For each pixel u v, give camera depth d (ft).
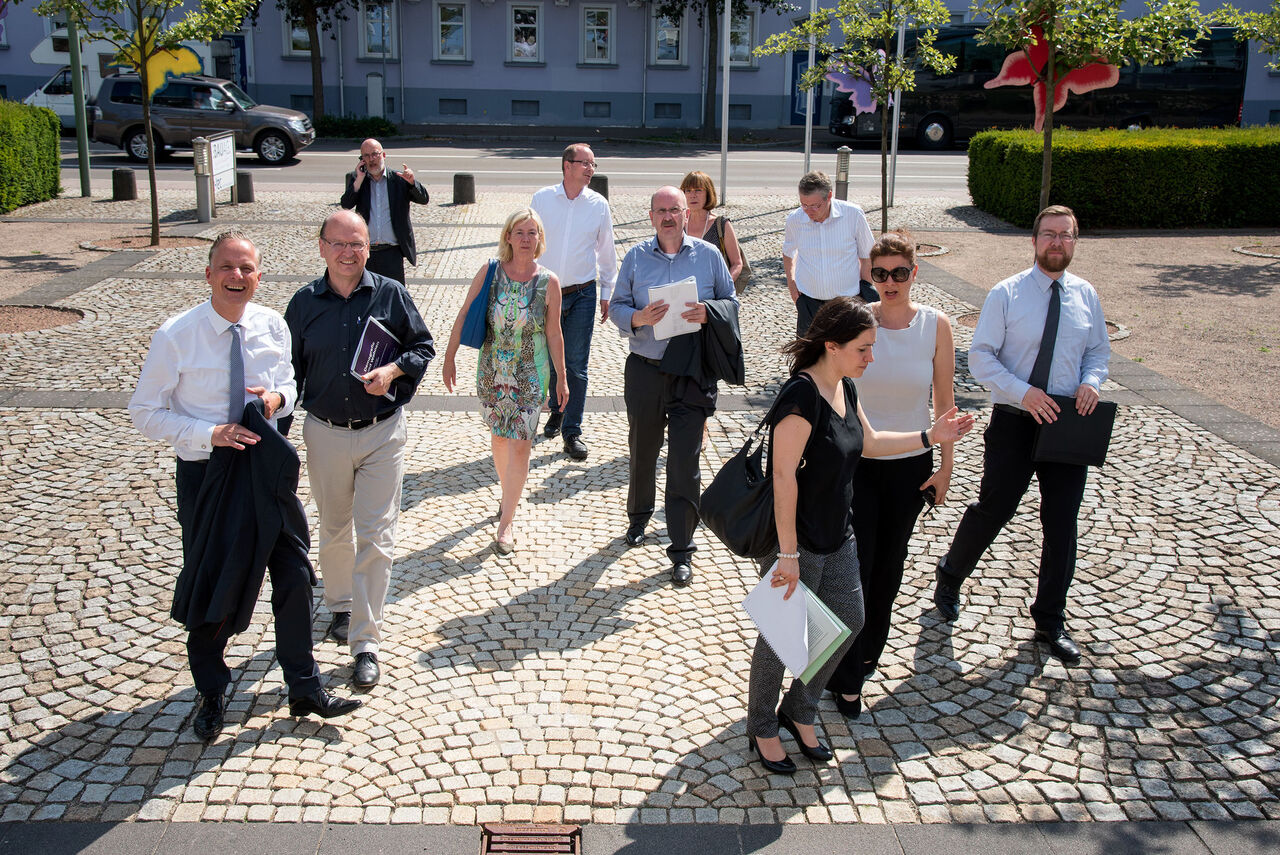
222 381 12.64
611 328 34.19
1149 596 17.02
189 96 74.64
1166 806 12.16
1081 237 52.16
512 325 17.46
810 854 11.27
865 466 13.64
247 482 12.44
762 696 12.52
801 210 22.84
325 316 13.94
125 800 11.80
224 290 12.42
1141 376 28.78
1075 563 16.63
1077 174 53.06
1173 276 42.55
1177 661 15.17
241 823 11.50
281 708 13.65
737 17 112.68
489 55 112.47
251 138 75.41
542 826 11.57
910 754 13.05
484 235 48.14
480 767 12.53
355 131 100.48
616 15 112.27
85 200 57.31
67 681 14.08
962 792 12.35
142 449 22.54
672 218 17.83
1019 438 15.20
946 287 39.55
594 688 14.26
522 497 20.92
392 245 28.84
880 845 11.44
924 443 12.69
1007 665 15.07
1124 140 54.29
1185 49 33.63
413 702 13.82
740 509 12.05
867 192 65.16
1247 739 13.43
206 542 12.39
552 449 23.72
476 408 26.17
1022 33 33.68
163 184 63.72
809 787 12.36
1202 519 19.84
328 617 16.14
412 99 112.57
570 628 15.88
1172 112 92.53
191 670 12.94
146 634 15.31
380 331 13.82
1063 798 12.27
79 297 35.55
